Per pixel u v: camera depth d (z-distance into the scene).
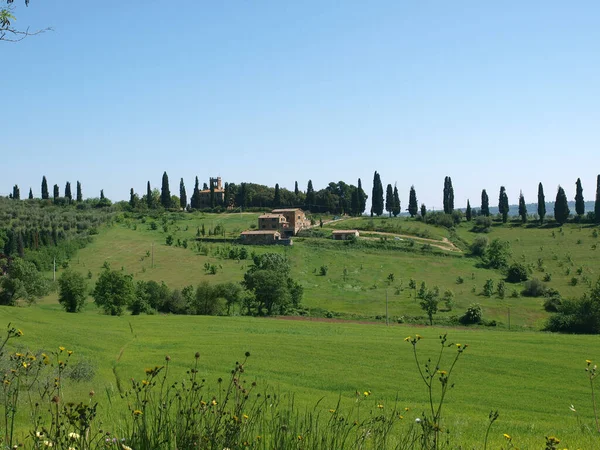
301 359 55.25
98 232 175.50
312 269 139.50
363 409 27.38
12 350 39.62
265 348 60.81
